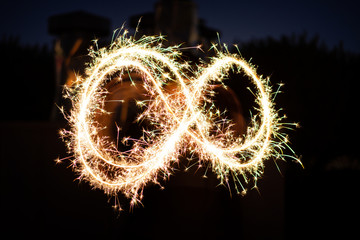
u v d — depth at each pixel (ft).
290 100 17.35
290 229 12.98
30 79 23.72
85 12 18.85
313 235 12.48
